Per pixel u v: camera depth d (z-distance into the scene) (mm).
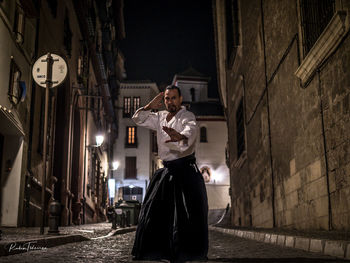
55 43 15422
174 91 4211
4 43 9656
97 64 27094
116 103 46469
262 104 14547
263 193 14820
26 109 11500
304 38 9625
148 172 53938
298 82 10164
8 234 7320
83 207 22797
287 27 11062
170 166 4125
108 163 40156
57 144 17469
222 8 23906
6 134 11055
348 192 7344
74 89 19484
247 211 18641
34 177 12500
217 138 59781
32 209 12352
